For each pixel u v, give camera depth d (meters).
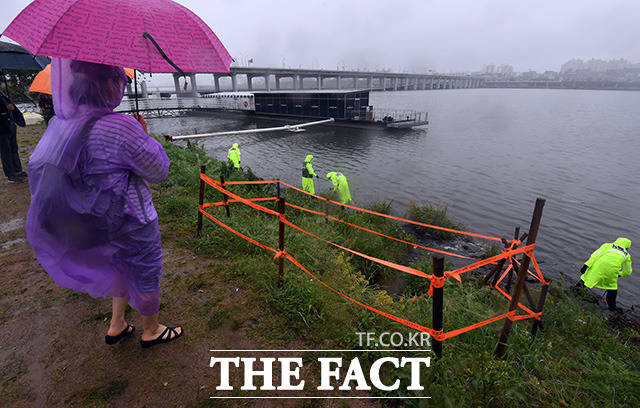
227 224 5.14
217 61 1.94
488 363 2.88
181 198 6.04
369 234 7.86
